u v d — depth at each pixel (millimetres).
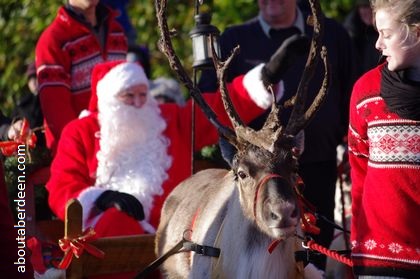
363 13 16141
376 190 8750
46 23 22391
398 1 8398
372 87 8820
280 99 13781
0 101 23469
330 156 14180
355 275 9125
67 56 14867
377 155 8750
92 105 13984
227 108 10195
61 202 12953
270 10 14125
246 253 9797
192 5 21953
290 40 12703
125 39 15656
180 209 11859
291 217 9250
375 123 8750
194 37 12672
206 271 10477
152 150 13461
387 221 8688
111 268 11844
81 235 11344
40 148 13953
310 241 9844
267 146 9656
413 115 8508
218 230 10547
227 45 14359
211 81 14508
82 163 13359
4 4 23094
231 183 10852
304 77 10133
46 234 13086
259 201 9422
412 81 8508
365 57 15688
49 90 14594
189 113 13812
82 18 14992
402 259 8664
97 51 15109
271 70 12883
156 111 13695
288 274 9812
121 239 11852
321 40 10086
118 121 13406
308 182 14039
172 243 11656
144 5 22172
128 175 13344
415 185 8562
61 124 14352
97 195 12656
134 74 13492
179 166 13625
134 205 12461
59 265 11352
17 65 23094
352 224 9273
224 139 10406
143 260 12109
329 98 14016
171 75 21859
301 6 15039
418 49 8508
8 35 23078
